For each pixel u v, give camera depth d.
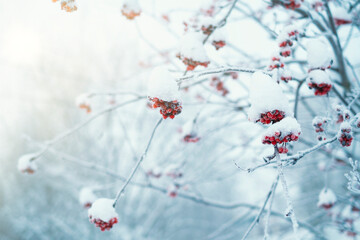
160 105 1.90
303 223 3.73
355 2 3.09
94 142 8.72
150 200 9.27
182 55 2.41
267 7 3.48
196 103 3.54
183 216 10.24
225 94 3.52
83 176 8.98
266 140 1.68
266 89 1.74
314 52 2.39
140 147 8.05
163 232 9.24
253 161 4.20
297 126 1.64
